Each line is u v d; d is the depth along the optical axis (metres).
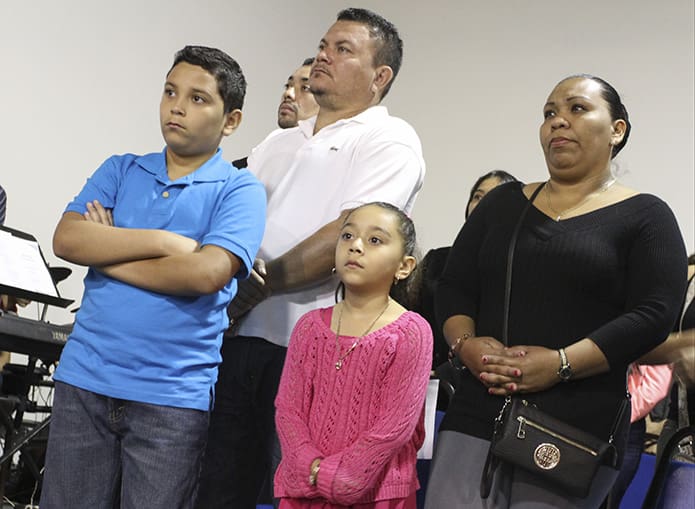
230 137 6.67
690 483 2.56
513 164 6.75
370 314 2.33
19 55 5.48
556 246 2.29
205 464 2.65
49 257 5.63
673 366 2.64
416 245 2.53
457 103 6.96
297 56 7.12
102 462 2.28
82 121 5.78
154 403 2.25
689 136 6.24
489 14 6.96
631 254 2.28
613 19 6.57
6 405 3.46
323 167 2.81
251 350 2.67
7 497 4.11
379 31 2.96
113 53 5.93
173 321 2.28
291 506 2.19
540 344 2.27
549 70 6.73
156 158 2.48
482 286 2.40
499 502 2.21
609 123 2.40
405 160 2.79
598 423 2.23
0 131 5.41
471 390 2.31
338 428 2.21
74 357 2.28
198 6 6.41
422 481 2.89
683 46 6.35
